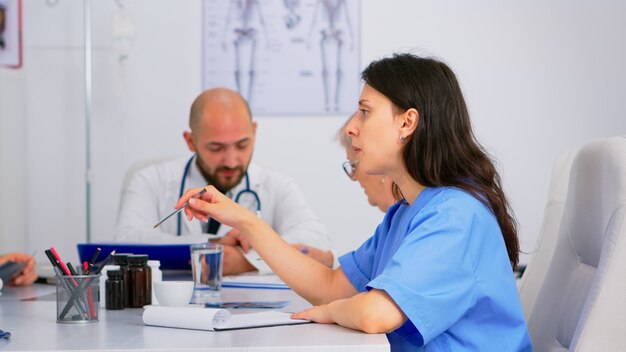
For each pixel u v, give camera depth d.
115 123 4.01
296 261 1.53
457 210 1.24
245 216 1.52
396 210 1.52
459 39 3.87
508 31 3.86
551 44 3.85
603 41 3.85
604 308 1.20
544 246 1.71
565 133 3.87
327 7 3.92
